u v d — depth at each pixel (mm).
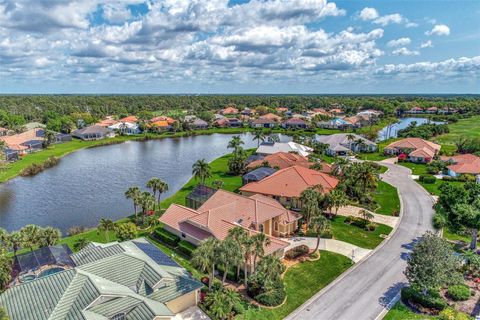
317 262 46781
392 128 199125
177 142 158625
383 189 78438
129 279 36312
